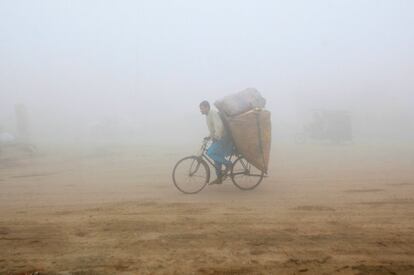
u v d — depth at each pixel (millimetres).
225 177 8477
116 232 5727
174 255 4832
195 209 6949
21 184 10000
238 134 8211
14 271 4457
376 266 4453
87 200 7922
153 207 7148
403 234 5480
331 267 4441
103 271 4406
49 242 5367
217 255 4809
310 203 7277
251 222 6113
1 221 6410
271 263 4562
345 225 5898
